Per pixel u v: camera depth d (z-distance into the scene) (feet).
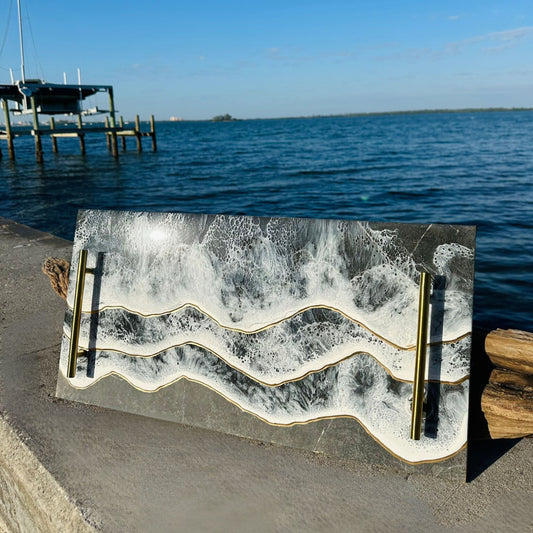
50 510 6.22
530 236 34.71
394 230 6.85
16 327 11.63
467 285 6.44
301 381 7.10
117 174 87.81
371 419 6.71
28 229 22.20
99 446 7.15
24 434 7.41
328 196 59.77
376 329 6.79
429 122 444.96
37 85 101.19
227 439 7.27
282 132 303.07
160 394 7.86
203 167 98.43
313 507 5.99
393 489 6.24
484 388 6.93
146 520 5.83
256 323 7.44
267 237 7.54
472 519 5.77
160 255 8.18
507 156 107.14
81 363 8.40
